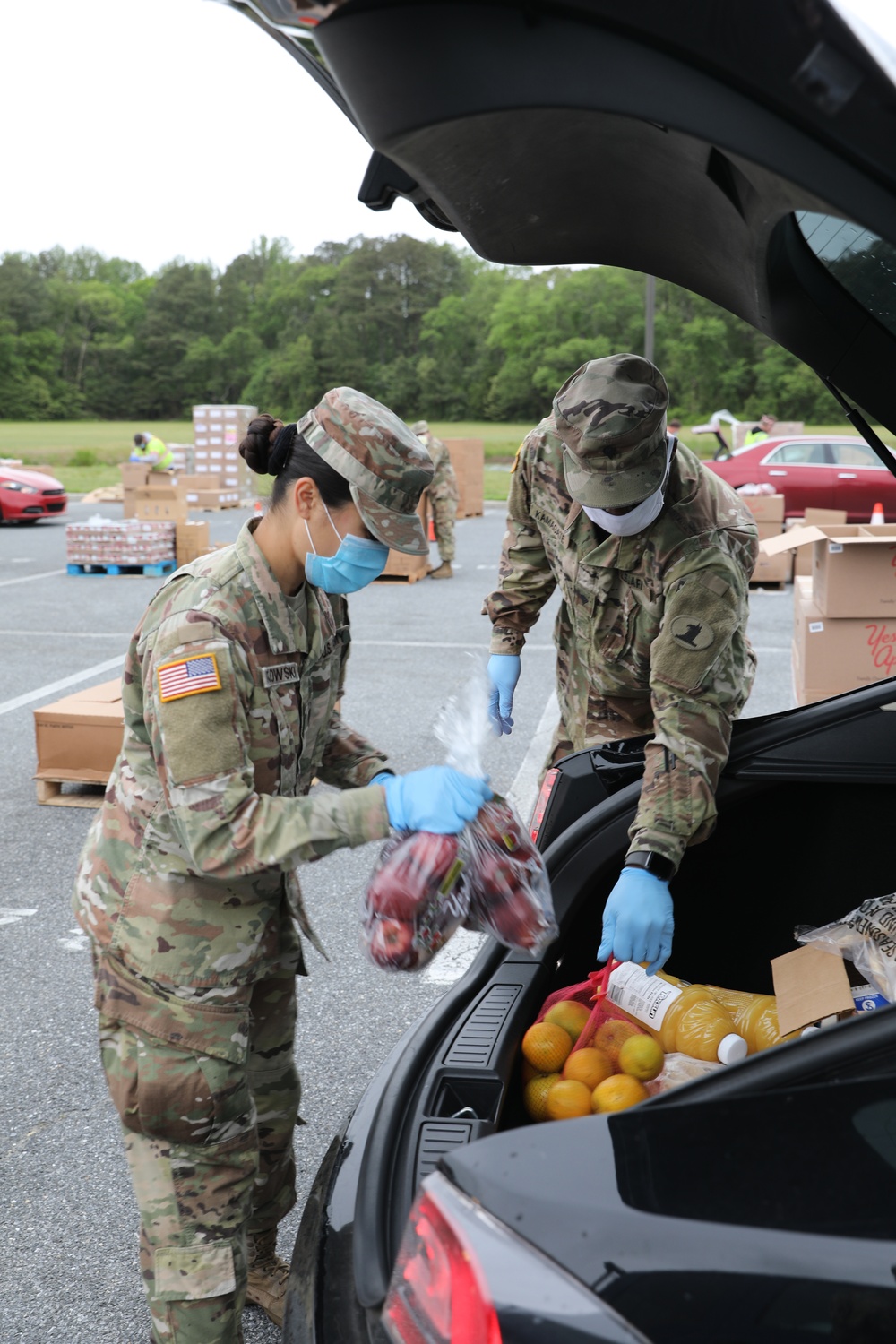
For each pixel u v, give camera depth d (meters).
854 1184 0.98
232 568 1.64
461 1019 1.77
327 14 0.96
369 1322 1.20
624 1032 1.83
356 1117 1.57
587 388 2.00
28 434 62.06
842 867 2.32
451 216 1.53
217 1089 1.69
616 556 2.27
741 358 54.03
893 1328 0.88
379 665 7.71
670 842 1.89
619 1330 0.88
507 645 3.02
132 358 84.19
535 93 1.01
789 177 0.99
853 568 5.26
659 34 0.93
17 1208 2.47
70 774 4.98
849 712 2.23
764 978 2.37
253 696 1.64
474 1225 0.97
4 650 8.23
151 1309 1.75
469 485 19.14
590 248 1.82
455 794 1.56
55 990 3.42
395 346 76.12
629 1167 1.01
